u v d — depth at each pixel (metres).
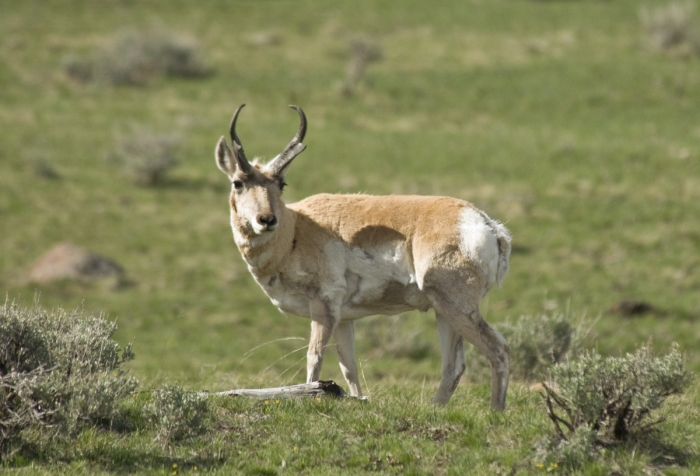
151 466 25.64
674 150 130.62
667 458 25.58
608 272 96.50
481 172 126.75
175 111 154.38
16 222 109.69
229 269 102.12
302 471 25.72
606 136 139.38
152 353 76.75
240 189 33.12
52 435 26.30
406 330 82.94
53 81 165.38
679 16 184.75
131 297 92.94
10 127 140.25
